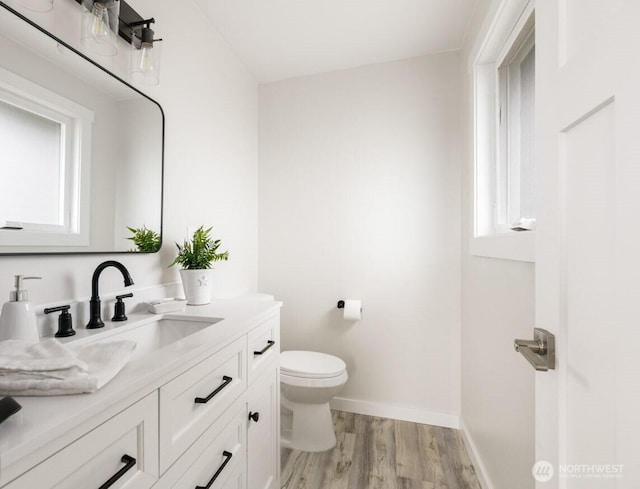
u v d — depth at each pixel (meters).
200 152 1.69
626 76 0.43
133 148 1.24
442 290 2.06
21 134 0.86
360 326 2.21
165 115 1.44
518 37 1.37
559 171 0.61
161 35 1.41
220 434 0.93
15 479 0.41
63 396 0.53
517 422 1.12
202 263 1.45
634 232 0.41
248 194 2.26
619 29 0.44
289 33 1.89
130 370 0.64
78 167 1.02
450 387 2.04
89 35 0.94
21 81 0.86
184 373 0.75
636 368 0.41
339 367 1.81
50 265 0.94
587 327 0.52
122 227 1.19
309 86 2.32
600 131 0.49
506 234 1.20
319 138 2.29
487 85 1.69
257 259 2.40
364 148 2.21
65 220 0.98
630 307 0.42
